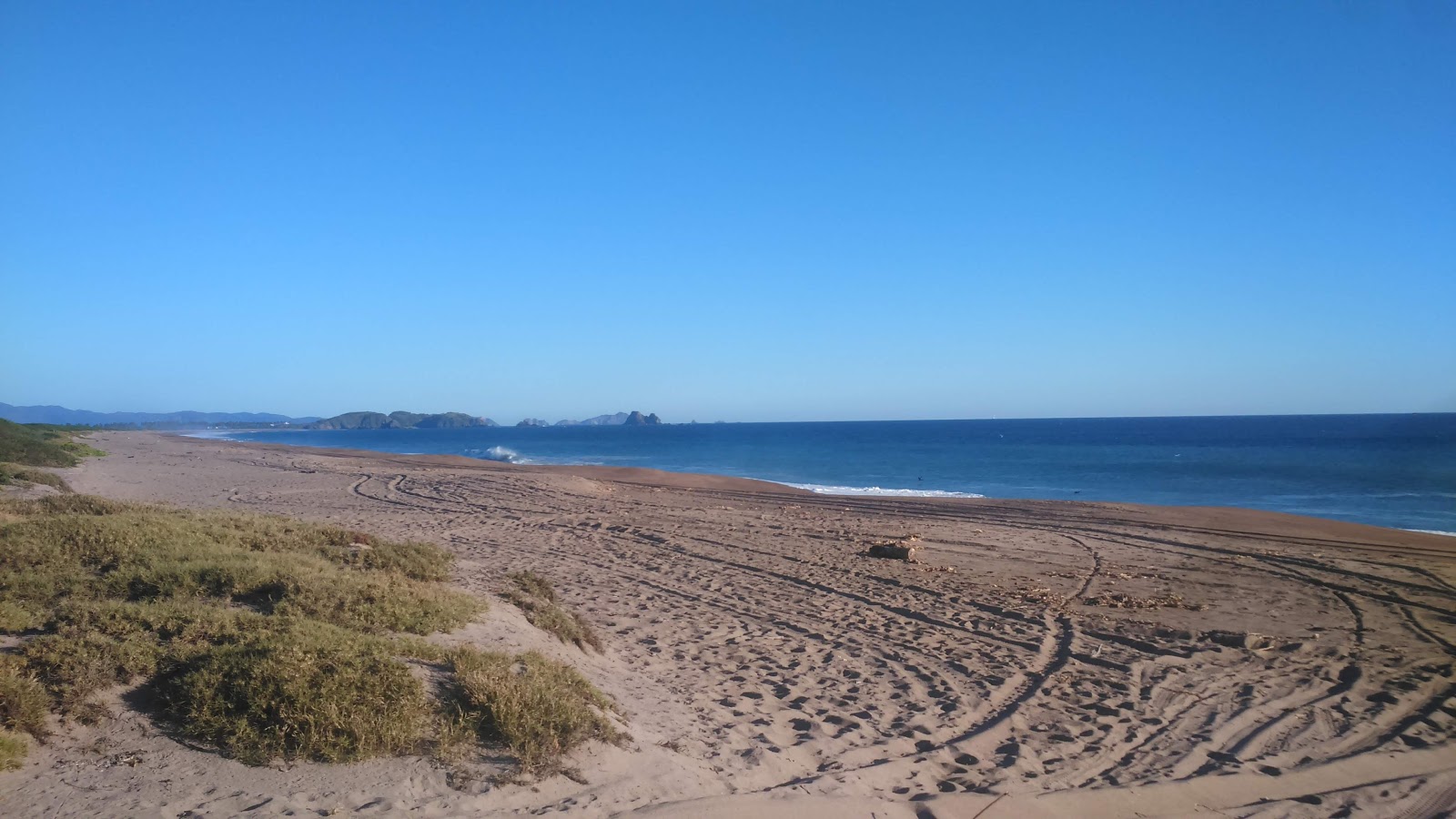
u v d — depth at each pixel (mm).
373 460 52250
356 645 6047
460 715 5457
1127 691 8641
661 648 9977
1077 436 127188
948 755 6734
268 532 11266
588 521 22516
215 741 4883
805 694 8289
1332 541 20891
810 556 17484
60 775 4352
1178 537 21453
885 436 144000
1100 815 5672
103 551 8312
